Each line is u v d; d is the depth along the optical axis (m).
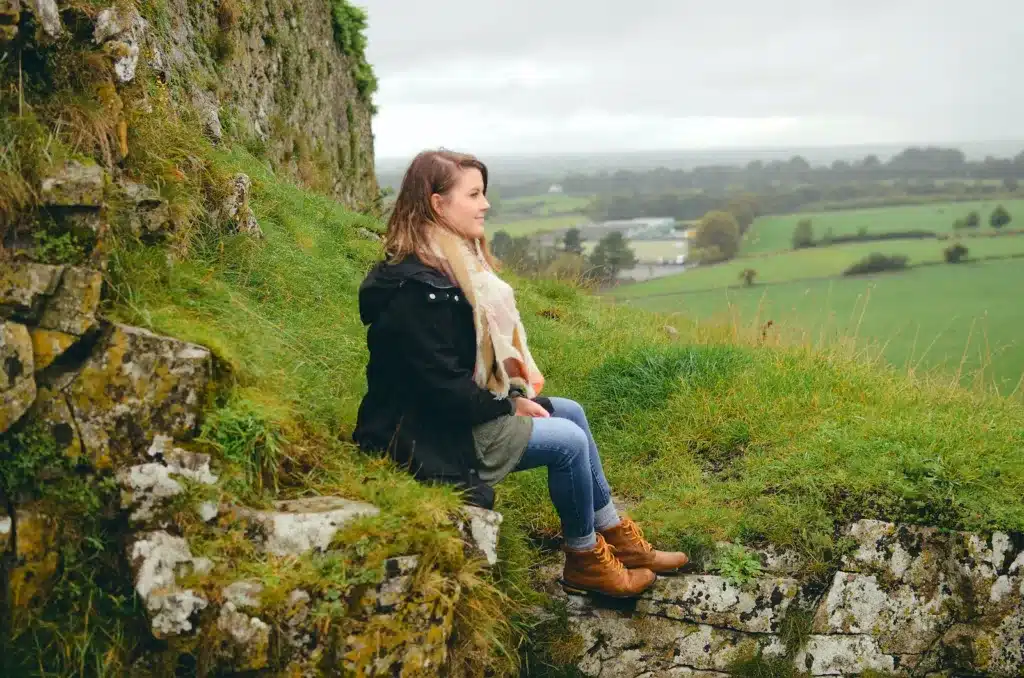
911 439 4.71
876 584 4.00
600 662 3.81
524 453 3.32
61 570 2.85
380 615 2.86
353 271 6.25
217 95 7.33
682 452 4.98
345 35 13.75
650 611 3.85
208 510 2.94
